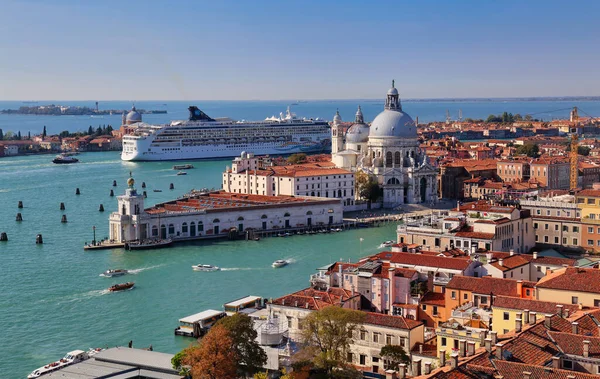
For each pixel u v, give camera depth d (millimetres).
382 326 154625
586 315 128125
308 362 145000
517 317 141375
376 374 149375
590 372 109438
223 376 139875
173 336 189625
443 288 177500
